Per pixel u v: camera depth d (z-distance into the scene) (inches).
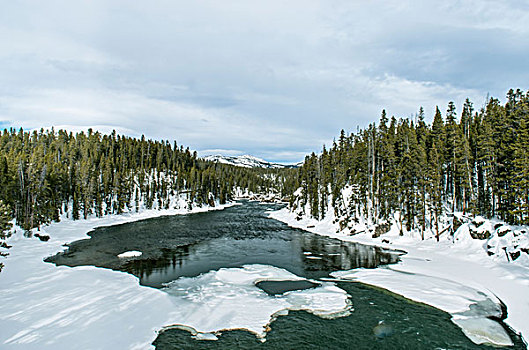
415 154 2084.2
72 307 858.8
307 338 740.0
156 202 4749.0
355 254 1669.5
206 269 1350.9
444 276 1222.9
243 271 1315.2
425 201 2073.1
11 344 639.1
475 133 2105.1
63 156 4640.8
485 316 861.2
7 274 1167.6
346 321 834.2
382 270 1328.7
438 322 828.0
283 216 3754.9
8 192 2332.7
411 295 1023.0
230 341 721.6
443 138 2368.4
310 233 2487.7
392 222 2176.4
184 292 1045.8
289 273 1289.4
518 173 1492.4
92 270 1283.2
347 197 2677.2
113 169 4503.0
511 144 1606.8
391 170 2231.8
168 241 2084.2
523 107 1676.9
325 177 3287.4
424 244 1830.7
